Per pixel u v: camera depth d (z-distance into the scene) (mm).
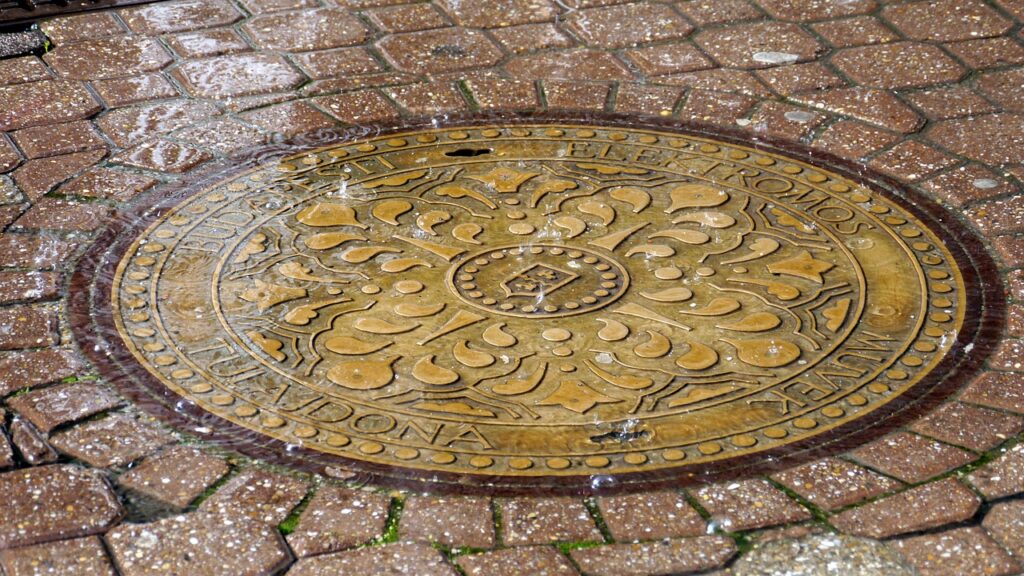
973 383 1477
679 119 1862
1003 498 1370
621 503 1368
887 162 1778
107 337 1520
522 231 1672
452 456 1410
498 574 1312
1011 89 1901
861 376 1488
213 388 1471
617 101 1897
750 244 1653
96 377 1476
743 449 1417
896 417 1444
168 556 1323
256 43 2008
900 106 1873
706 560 1324
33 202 1693
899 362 1503
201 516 1353
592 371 1494
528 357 1509
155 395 1461
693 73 1951
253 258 1624
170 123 1835
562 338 1529
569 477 1392
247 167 1764
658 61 1977
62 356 1496
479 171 1771
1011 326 1539
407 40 2025
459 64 1972
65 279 1586
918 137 1818
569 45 2016
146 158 1771
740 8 2094
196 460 1399
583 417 1448
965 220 1684
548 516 1357
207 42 2006
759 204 1715
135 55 1972
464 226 1680
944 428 1432
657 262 1629
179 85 1911
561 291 1588
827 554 1330
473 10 2100
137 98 1881
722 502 1369
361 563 1320
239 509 1359
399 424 1439
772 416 1448
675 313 1562
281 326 1539
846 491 1378
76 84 1905
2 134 1806
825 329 1541
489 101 1897
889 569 1319
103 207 1688
